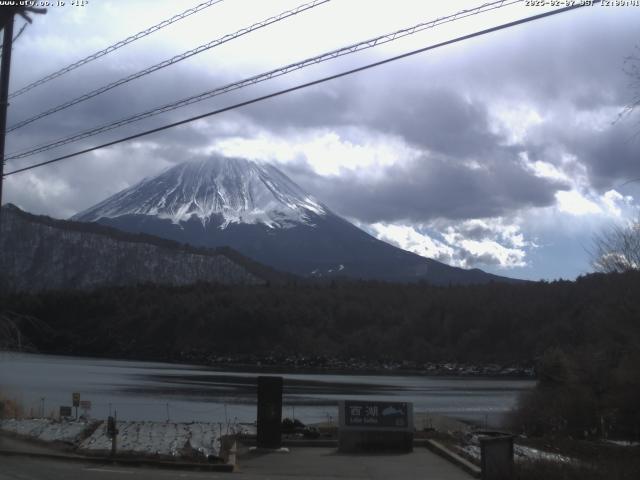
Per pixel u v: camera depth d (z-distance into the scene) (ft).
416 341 476.54
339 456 64.75
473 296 495.82
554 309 396.57
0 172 67.05
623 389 109.60
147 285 617.62
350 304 546.26
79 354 512.63
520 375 390.01
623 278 105.19
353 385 316.81
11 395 164.86
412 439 68.13
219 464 56.80
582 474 51.24
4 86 66.85
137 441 74.18
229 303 549.54
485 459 48.47
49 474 48.98
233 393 235.81
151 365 432.25
